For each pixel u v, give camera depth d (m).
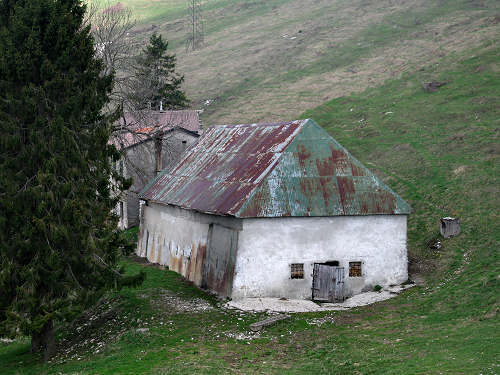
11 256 22.77
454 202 37.12
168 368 18.64
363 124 61.34
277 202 26.95
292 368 18.45
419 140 51.44
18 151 23.25
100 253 24.92
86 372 19.23
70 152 23.81
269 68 107.62
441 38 92.19
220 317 24.84
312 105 78.50
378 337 20.92
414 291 26.70
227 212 27.06
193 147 38.69
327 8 139.50
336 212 27.19
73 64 24.89
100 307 29.56
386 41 102.25
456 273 27.58
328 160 28.48
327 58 103.06
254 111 82.88
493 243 29.58
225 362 19.25
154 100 63.38
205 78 109.69
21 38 23.89
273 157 28.80
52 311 22.70
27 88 23.20
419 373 16.27
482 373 15.69
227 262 27.62
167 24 158.62
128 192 47.66
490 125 49.75
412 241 34.25
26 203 22.86
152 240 38.25
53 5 24.47
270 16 148.00
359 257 27.69
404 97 66.31
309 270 27.28
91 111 25.61
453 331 20.34
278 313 25.11
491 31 83.12
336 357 19.08
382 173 46.84
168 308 26.70
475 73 66.31
